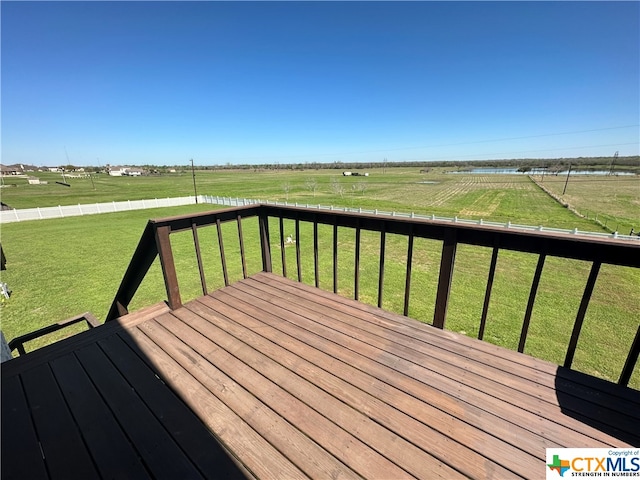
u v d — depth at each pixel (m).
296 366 1.57
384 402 1.32
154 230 2.00
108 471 1.04
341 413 1.26
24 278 8.42
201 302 2.29
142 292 7.32
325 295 2.38
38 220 18.48
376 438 1.15
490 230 1.58
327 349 1.70
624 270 8.87
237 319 2.05
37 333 2.48
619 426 1.18
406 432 1.17
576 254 1.38
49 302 6.84
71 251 11.33
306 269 9.02
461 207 21.48
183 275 8.48
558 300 6.83
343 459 1.07
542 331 5.46
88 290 7.53
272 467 1.04
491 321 5.80
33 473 1.03
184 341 1.81
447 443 1.12
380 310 2.13
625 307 6.46
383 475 1.01
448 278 1.80
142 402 1.35
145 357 1.67
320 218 2.35
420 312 6.23
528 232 1.46
